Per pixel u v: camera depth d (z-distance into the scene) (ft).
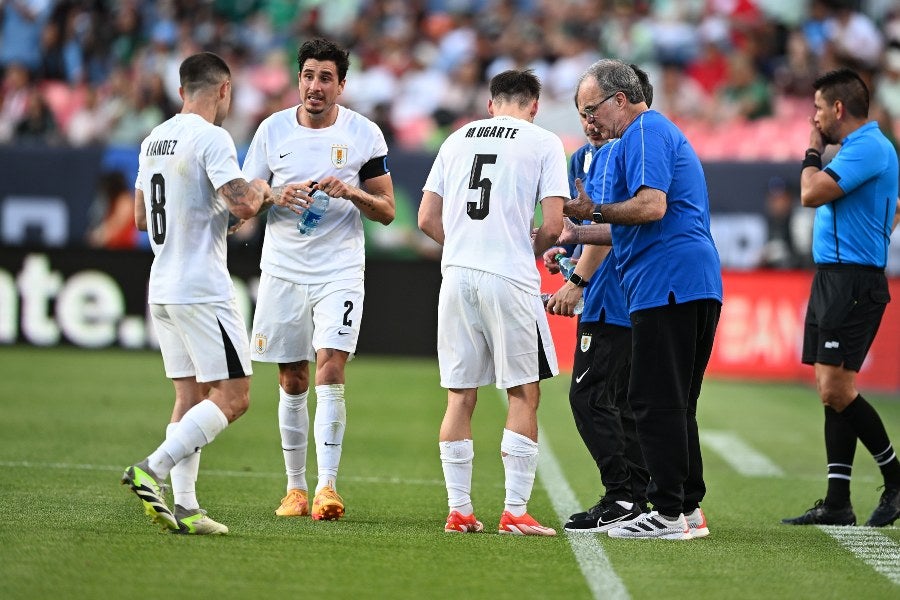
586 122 77.00
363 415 139.23
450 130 220.64
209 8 243.81
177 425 72.90
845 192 86.94
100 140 222.89
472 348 76.84
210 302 72.02
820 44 230.07
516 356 76.02
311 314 84.64
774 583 63.52
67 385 154.30
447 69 237.25
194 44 237.25
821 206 89.30
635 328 74.13
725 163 184.24
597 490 97.96
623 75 75.51
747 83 219.20
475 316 76.59
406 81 233.76
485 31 235.81
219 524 72.43
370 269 193.67
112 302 192.75
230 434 122.72
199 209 71.97
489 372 77.51
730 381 184.65
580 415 79.82
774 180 183.11
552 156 77.05
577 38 233.96
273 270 84.64
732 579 64.13
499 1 239.71
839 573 66.90
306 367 85.05
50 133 221.87
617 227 74.84
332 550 68.44
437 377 175.22
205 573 61.62
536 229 81.25
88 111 227.61
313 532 74.43
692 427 77.97
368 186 86.33
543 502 92.02
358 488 95.76
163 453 69.41
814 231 90.94
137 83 226.99
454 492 76.59
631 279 74.23
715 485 105.50
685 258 73.26
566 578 63.10
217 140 71.31
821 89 88.58
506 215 76.23
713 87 226.38
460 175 77.20
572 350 189.88
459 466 76.54
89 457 104.32
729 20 232.32
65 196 193.88
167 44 235.20
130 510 79.20
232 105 227.20
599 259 78.33
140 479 68.33
